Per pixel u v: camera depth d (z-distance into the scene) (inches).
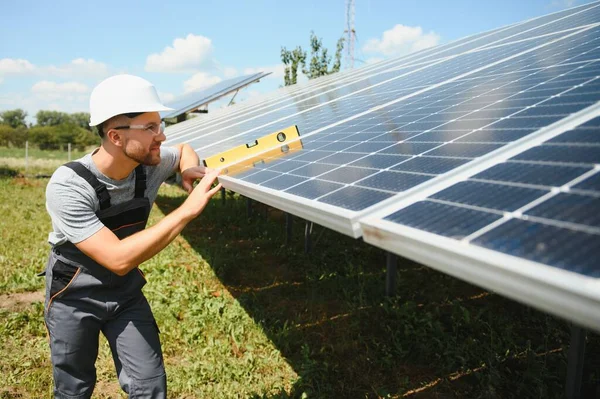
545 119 97.7
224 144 231.5
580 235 49.9
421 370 182.2
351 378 176.9
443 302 244.4
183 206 101.0
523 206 61.5
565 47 183.0
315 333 213.2
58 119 5757.9
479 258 53.1
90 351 117.1
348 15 1076.5
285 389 171.5
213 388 169.6
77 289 110.7
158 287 258.5
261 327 215.6
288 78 871.1
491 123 111.1
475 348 191.6
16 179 749.3
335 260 314.3
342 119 194.9
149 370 114.0
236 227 414.9
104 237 100.0
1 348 199.6
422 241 61.7
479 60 234.7
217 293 260.2
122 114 99.7
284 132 173.5
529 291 48.4
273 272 296.4
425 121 139.6
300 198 98.1
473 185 75.6
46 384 174.4
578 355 151.9
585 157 69.6
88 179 105.0
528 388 166.1
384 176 97.8
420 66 303.7
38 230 400.2
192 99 734.5
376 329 214.4
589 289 41.9
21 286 270.4
